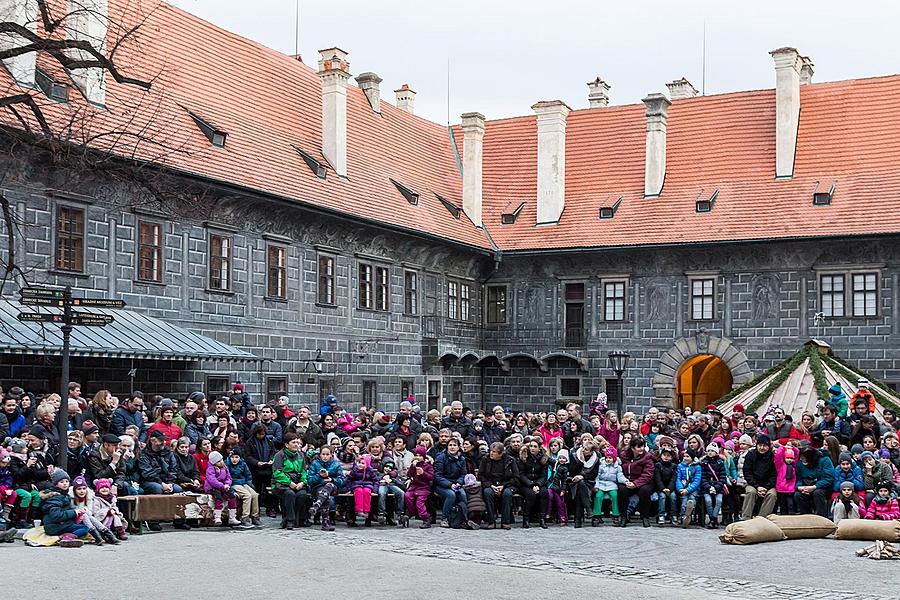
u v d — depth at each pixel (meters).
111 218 28.00
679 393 47.22
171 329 28.66
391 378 39.69
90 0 28.73
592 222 44.09
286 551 15.92
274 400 33.69
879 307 39.38
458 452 20.70
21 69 26.61
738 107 44.84
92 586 12.45
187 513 18.52
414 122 47.25
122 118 29.55
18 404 19.03
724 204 42.25
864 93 43.19
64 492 16.30
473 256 44.53
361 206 37.94
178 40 34.75
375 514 20.88
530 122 48.22
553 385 44.50
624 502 21.20
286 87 39.22
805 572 15.19
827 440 21.23
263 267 33.53
